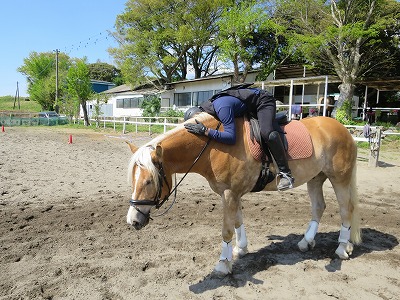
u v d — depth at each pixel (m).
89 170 8.47
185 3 30.38
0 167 8.24
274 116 3.27
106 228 4.59
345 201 3.82
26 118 29.55
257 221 5.05
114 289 3.07
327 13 19.06
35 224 4.65
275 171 3.37
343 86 18.36
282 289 3.12
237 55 23.36
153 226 4.73
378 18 17.31
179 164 3.24
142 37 31.34
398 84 20.69
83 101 28.20
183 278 3.29
